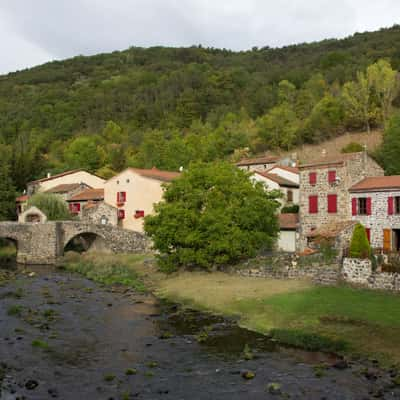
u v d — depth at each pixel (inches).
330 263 1398.9
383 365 791.1
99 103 5979.3
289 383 730.8
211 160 3843.5
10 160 3491.6
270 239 1772.9
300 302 1172.5
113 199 2605.8
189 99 5393.7
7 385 723.4
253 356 858.1
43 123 5506.9
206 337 980.6
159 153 3941.9
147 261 2007.9
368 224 1718.8
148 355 871.1
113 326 1077.1
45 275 1859.0
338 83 4825.3
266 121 4229.8
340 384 722.2
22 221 2479.1
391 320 976.3
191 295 1384.1
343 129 4033.0
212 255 1659.7
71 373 778.2
